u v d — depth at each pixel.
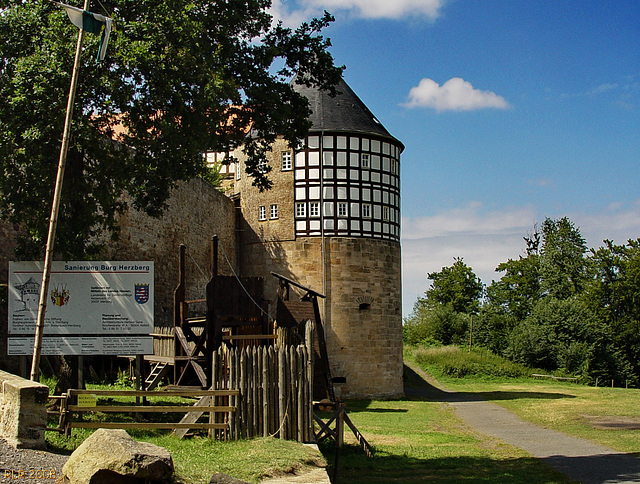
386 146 36.88
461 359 53.31
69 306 12.81
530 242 86.06
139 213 26.83
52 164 14.62
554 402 35.12
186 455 10.23
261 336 17.70
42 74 13.55
